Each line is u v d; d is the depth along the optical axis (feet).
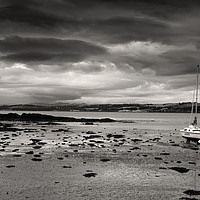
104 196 81.15
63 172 107.45
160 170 113.19
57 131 274.77
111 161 129.90
